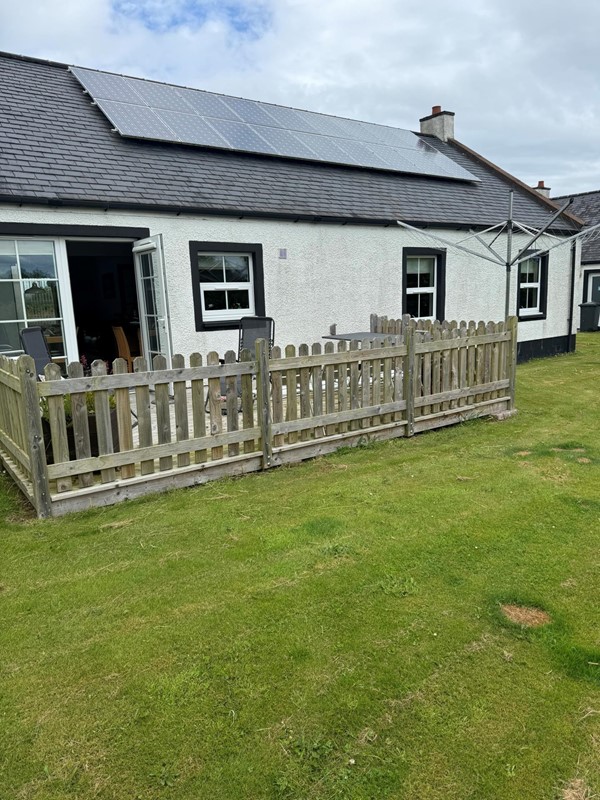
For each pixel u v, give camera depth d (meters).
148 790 1.71
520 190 13.71
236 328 8.52
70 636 2.45
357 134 12.52
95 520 3.75
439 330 7.34
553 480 4.38
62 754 1.84
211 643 2.38
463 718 1.96
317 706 2.02
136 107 9.18
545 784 1.71
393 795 1.68
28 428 3.65
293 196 9.13
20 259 6.85
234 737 1.89
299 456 5.00
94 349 12.18
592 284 20.97
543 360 12.36
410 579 2.87
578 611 2.59
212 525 3.61
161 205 7.50
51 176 7.06
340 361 5.18
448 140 15.35
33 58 9.64
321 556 3.13
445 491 4.16
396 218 10.02
